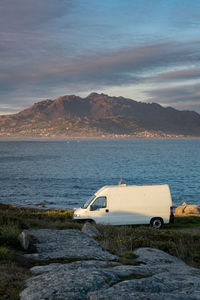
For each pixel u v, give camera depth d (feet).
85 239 34.68
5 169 314.14
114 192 63.36
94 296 14.39
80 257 27.14
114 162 389.80
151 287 16.26
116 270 19.63
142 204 63.72
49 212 90.58
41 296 14.84
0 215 45.39
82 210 63.46
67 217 75.82
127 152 621.72
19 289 16.84
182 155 534.37
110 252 32.19
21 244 29.30
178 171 290.76
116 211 63.10
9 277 18.90
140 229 51.80
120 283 16.20
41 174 273.33
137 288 15.98
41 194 178.81
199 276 20.49
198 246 40.65
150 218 63.67
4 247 26.84
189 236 46.93
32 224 51.31
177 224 74.08
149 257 28.37
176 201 154.30
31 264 23.97
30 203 151.74
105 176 257.75
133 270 20.35
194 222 76.79
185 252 35.70
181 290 16.76
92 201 63.46
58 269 19.70
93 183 220.64
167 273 20.04
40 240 33.45
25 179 242.17
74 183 220.84
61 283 15.97
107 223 62.80
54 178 247.09
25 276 19.25
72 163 377.91
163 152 625.41
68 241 33.53
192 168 317.01
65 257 26.84
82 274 17.07
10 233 30.71
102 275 17.20
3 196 172.14
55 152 623.77
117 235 43.34
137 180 233.55
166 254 30.86
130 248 34.78
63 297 14.53
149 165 350.43
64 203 152.87
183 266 24.86
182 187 200.13
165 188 64.49
